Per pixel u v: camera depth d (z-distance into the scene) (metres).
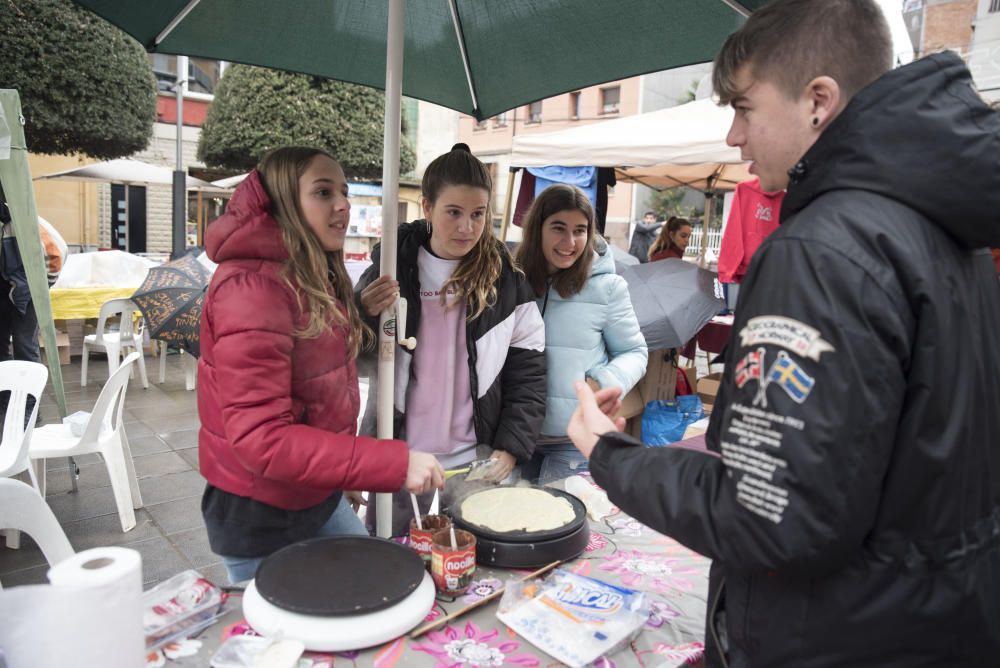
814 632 0.73
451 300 1.88
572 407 2.16
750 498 0.67
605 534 1.49
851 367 0.64
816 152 0.76
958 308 0.71
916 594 0.70
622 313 2.22
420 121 20.81
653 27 1.76
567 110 24.95
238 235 1.23
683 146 4.51
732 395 0.73
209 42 2.03
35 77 7.82
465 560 1.16
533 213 2.16
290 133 10.67
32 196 3.67
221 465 1.34
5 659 0.75
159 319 4.23
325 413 1.37
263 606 1.04
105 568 0.79
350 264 4.37
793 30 0.77
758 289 0.72
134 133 9.27
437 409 1.93
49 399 5.44
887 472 0.69
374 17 2.02
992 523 0.76
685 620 1.15
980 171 0.69
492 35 2.00
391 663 0.98
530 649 1.04
